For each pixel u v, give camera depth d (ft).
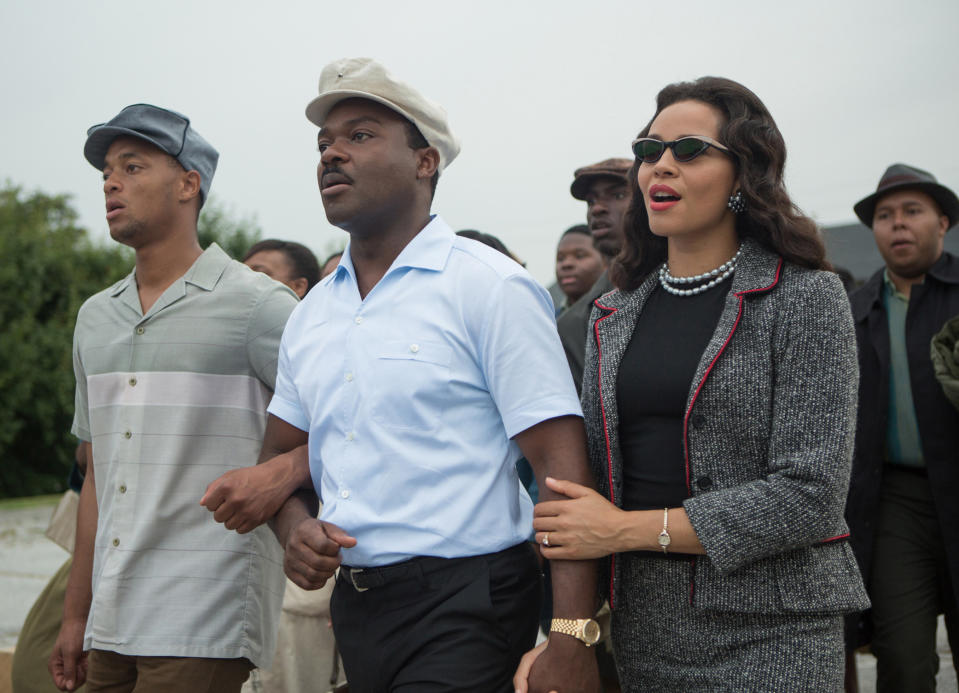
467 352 6.58
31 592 23.13
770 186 6.41
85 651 9.00
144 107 8.95
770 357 6.11
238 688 8.66
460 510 6.41
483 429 6.61
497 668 6.34
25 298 57.36
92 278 61.41
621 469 6.60
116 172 8.97
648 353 6.59
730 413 6.11
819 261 6.36
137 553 8.39
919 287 11.46
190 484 8.51
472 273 6.64
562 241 16.63
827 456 5.80
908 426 11.05
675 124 6.61
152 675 8.23
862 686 14.73
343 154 6.90
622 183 12.82
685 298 6.72
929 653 10.77
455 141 7.48
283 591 9.01
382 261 7.08
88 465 9.62
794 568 6.04
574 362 10.71
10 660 12.59
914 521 10.99
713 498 5.97
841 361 5.96
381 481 6.48
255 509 7.02
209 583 8.35
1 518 40.83
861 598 6.23
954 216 11.53
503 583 6.46
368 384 6.61
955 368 10.36
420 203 7.22
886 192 11.66
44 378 57.21
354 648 6.63
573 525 6.15
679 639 6.27
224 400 8.66
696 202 6.49
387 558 6.43
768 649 6.01
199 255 9.31
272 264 14.46
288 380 7.57
